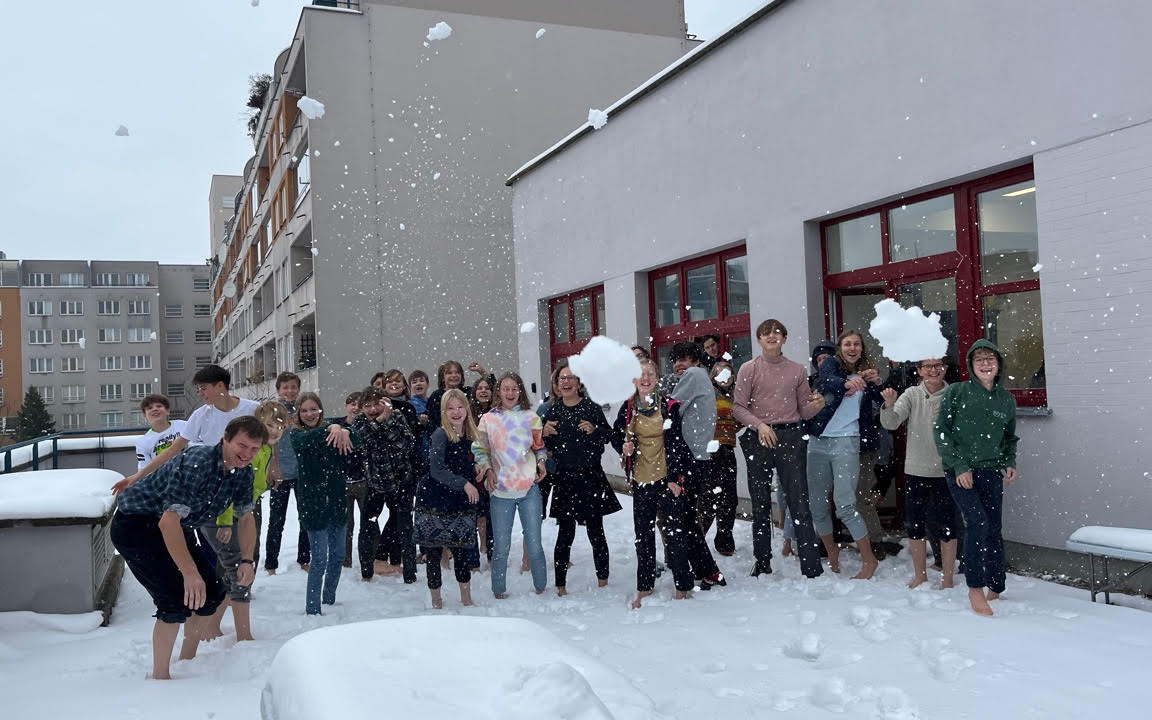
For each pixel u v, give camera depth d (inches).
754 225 316.5
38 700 138.6
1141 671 131.6
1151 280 183.9
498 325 709.3
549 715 60.2
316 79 668.1
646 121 389.4
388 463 255.1
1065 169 201.6
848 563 234.8
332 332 666.8
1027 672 133.6
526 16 733.3
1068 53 200.2
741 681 137.4
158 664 153.5
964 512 175.2
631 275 406.6
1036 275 216.4
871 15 258.7
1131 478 188.2
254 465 191.0
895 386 263.1
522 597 224.4
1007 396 175.3
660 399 211.2
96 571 216.7
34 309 2440.9
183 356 2637.8
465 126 708.7
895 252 262.4
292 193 882.1
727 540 260.2
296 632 192.2
